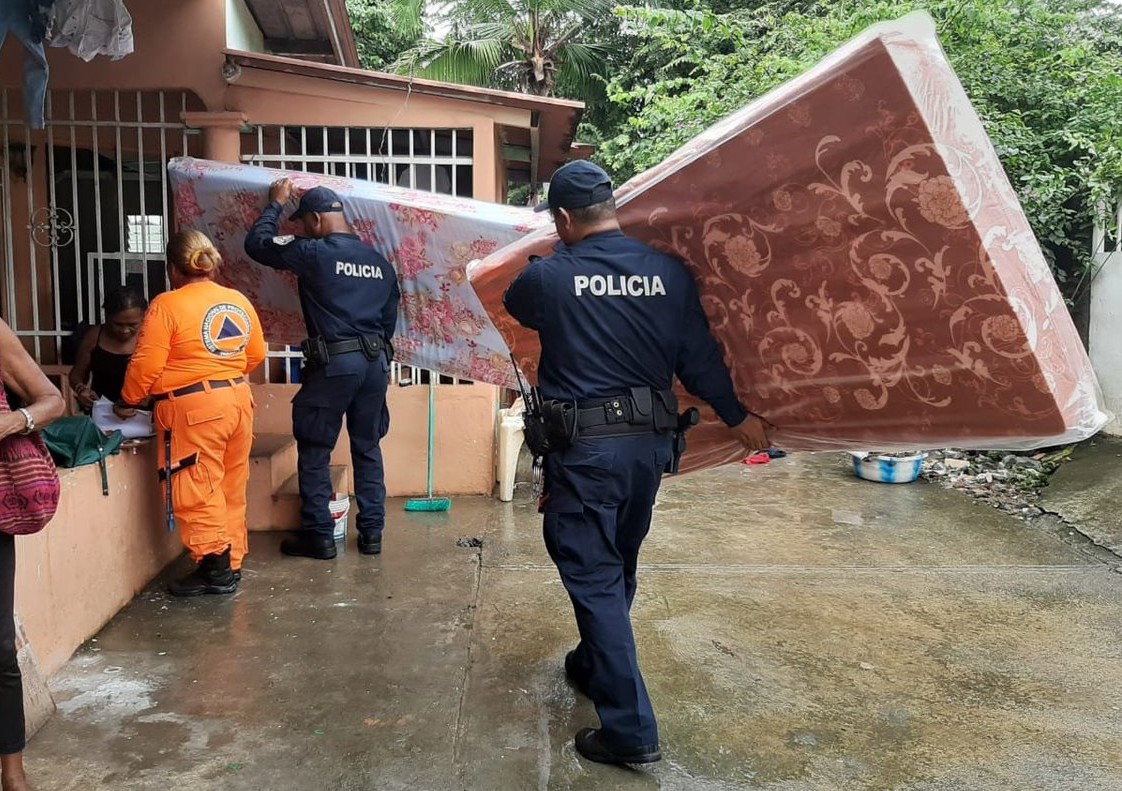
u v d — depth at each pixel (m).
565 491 2.46
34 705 2.58
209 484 3.64
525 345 2.98
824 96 1.96
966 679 3.06
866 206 2.02
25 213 5.75
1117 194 6.82
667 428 2.48
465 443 5.50
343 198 4.18
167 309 3.52
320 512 4.19
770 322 2.39
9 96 4.95
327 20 6.20
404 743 2.56
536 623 3.48
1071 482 5.76
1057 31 8.48
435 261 4.33
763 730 2.69
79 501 3.16
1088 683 3.04
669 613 3.64
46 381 2.13
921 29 1.84
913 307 2.08
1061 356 1.99
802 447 2.74
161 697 2.81
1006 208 1.91
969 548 4.66
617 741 2.42
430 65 13.91
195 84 5.03
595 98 15.69
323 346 4.00
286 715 2.71
